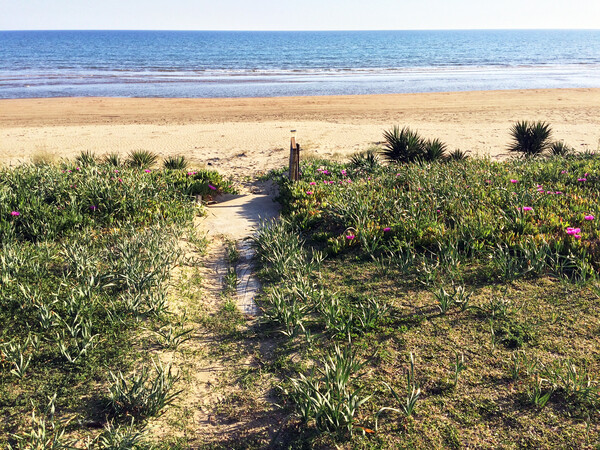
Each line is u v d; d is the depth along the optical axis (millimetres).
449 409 3322
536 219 6559
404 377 3670
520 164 10242
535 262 5145
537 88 37250
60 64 63969
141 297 4820
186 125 21359
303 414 3271
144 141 17859
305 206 8047
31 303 4660
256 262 6238
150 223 7461
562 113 24125
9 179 8414
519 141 14125
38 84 39281
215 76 47250
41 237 6465
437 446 3025
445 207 7188
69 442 3113
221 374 3889
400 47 117125
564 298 4621
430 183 8391
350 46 121188
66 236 6637
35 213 6871
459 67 60875
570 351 3828
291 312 4578
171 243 6371
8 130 19969
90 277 5164
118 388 3459
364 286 5191
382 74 49812
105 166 10203
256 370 3922
